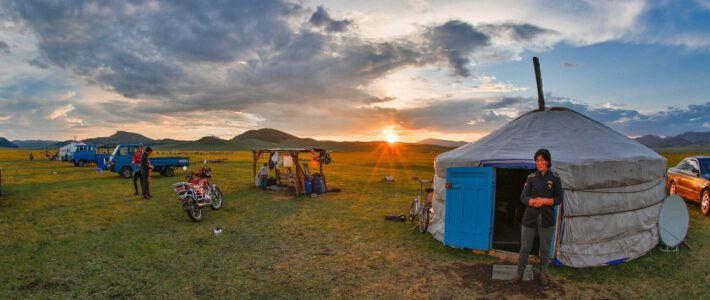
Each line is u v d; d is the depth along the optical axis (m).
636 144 8.00
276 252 6.87
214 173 24.52
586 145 7.10
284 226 8.93
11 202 11.93
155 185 16.75
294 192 14.58
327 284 5.37
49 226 8.66
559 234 6.19
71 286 5.21
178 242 7.47
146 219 9.57
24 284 5.23
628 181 6.70
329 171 29.16
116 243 7.34
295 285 5.33
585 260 6.08
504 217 9.48
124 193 14.08
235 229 8.61
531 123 8.09
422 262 6.29
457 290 5.11
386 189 16.28
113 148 25.48
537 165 5.03
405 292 5.07
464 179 6.93
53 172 24.02
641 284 5.27
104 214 10.11
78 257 6.45
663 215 6.98
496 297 4.88
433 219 8.18
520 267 5.25
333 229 8.64
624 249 6.43
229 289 5.18
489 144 7.68
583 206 6.34
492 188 6.63
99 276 5.59
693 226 8.57
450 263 6.21
